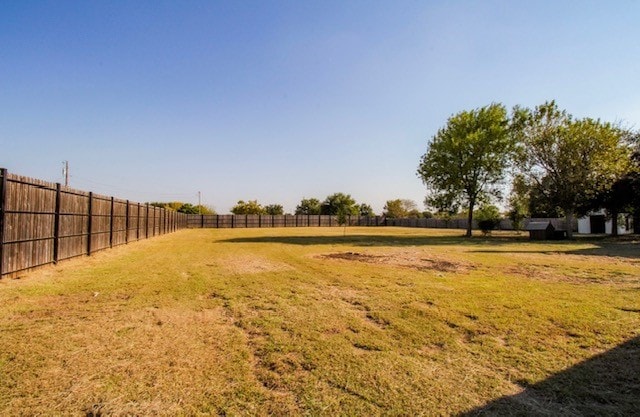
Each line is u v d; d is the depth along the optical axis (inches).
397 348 151.7
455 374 127.0
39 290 255.8
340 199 2460.6
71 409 102.0
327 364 134.4
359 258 490.6
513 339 163.6
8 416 97.9
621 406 105.4
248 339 162.1
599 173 893.8
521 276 338.6
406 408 104.0
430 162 1151.6
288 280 315.0
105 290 262.5
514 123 1058.7
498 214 1161.4
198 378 122.3
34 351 144.2
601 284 297.9
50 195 354.6
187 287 278.8
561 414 101.2
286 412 101.5
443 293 261.1
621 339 163.0
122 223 625.6
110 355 141.5
